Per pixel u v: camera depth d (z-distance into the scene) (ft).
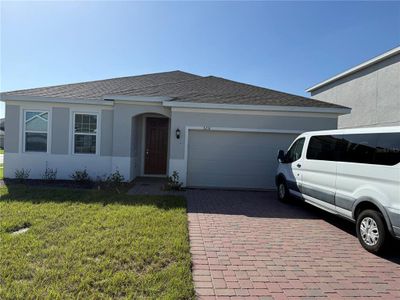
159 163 44.09
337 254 15.85
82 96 38.04
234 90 42.60
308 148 24.04
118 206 23.52
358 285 12.41
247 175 36.52
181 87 43.21
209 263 14.12
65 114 37.73
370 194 16.29
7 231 17.06
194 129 35.94
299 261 14.75
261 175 36.45
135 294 10.84
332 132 21.03
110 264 13.05
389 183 15.11
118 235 16.69
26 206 22.50
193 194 31.22
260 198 30.60
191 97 37.09
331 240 18.13
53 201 24.54
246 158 36.42
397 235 14.64
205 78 50.96
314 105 35.91
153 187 34.53
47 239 15.67
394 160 14.97
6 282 11.25
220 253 15.42
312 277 13.01
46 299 10.25
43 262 13.00
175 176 34.96
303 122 35.76
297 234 19.13
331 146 20.81
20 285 11.04
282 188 28.71
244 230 19.52
